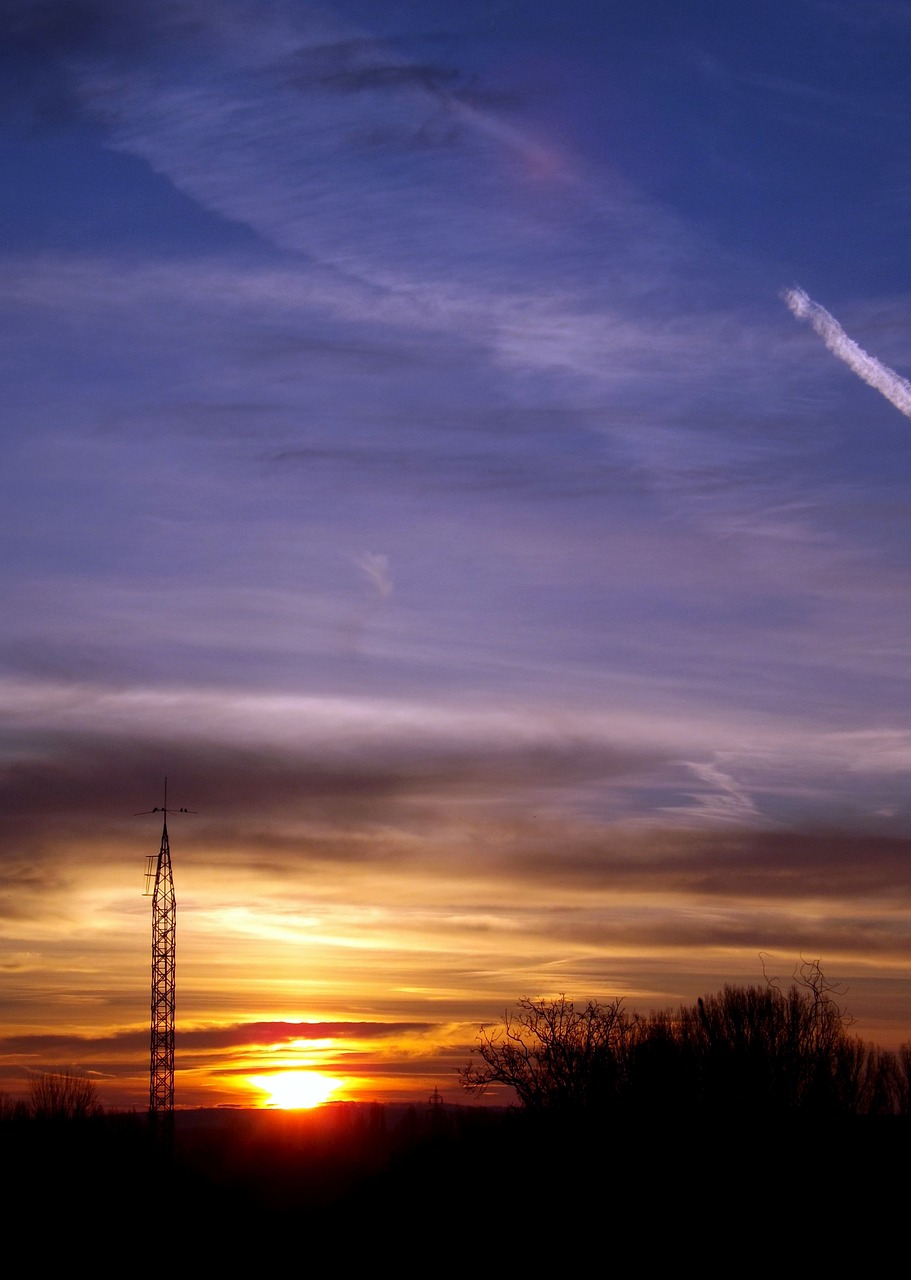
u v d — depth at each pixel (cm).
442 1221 6075
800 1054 5325
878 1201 4825
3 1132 8694
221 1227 8225
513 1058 5094
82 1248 7575
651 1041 5272
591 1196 4866
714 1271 4669
